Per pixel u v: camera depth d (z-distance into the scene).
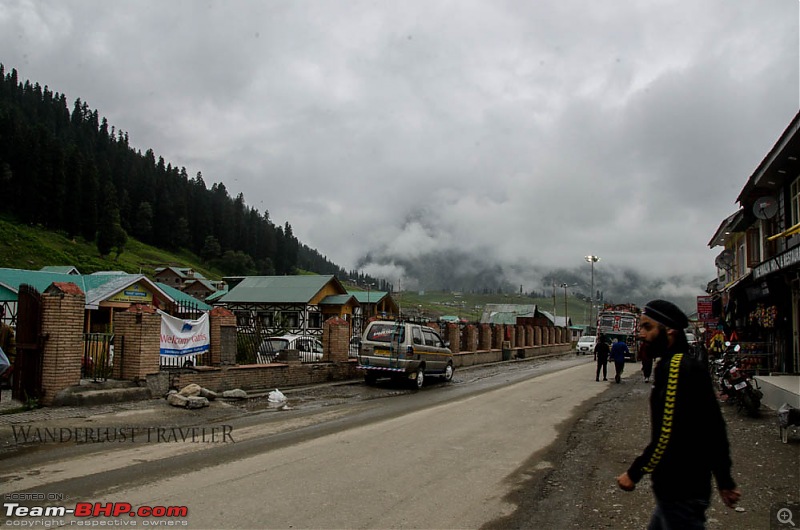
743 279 17.53
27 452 7.66
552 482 6.96
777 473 7.38
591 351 49.97
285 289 53.28
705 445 3.25
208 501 5.70
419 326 18.83
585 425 11.10
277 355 17.23
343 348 19.34
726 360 15.50
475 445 8.91
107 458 7.40
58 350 10.80
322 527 5.12
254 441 8.75
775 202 16.27
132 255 118.69
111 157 151.00
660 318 3.51
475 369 27.83
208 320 14.59
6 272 30.84
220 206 149.12
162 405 11.61
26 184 100.12
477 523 5.45
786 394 11.65
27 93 163.75
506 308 71.94
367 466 7.30
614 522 5.59
